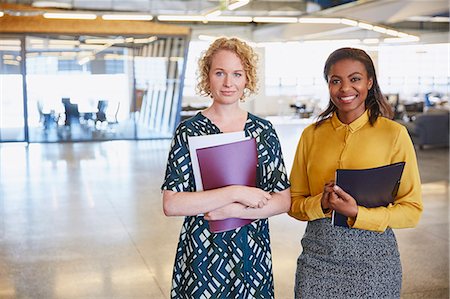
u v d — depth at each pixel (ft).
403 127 7.45
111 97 54.95
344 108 7.36
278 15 53.93
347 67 7.25
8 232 21.30
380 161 7.34
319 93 85.71
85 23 53.16
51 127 53.88
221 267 7.16
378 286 7.32
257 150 7.22
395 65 78.07
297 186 7.97
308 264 7.61
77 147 49.42
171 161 7.12
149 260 17.75
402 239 19.69
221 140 6.86
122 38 54.34
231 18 52.85
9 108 53.01
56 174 34.53
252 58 7.19
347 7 54.85
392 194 7.25
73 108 54.19
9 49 52.34
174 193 6.95
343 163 7.45
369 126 7.46
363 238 7.31
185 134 7.14
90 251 18.76
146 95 55.57
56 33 52.70
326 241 7.44
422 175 32.58
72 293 15.07
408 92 78.18
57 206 25.72
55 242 19.86
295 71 85.76
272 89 86.79
